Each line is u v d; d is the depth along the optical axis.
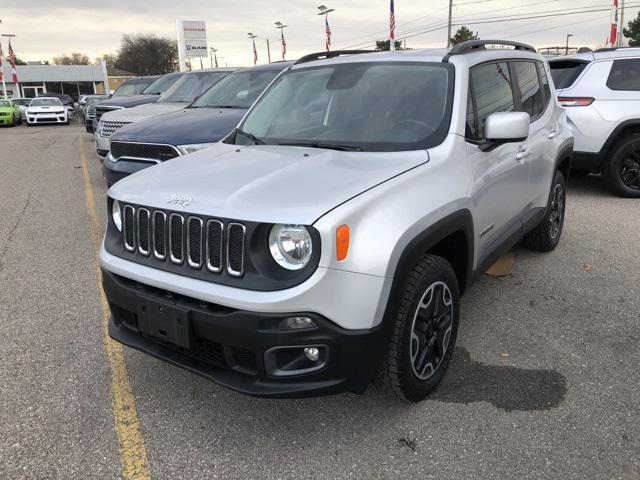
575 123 7.38
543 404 3.02
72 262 5.37
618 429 2.80
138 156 6.12
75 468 2.59
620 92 7.13
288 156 3.14
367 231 2.46
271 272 2.41
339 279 2.38
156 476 2.54
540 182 4.54
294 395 2.46
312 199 2.46
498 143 3.31
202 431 2.85
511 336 3.78
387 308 2.52
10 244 5.97
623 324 3.93
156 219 2.72
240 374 2.57
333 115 3.58
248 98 7.23
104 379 3.32
